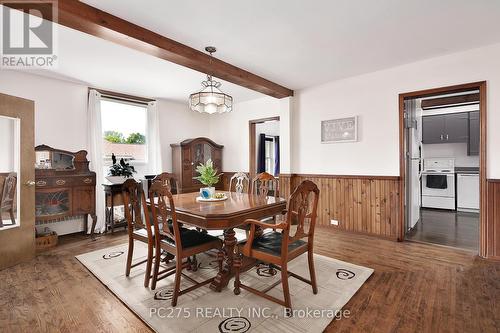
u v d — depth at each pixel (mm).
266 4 2104
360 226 3873
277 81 4094
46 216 3490
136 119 4918
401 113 3500
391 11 2205
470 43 2824
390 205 3604
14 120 2904
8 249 2740
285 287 1838
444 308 1919
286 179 4562
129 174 4301
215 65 3162
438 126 5730
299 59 3230
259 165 7504
